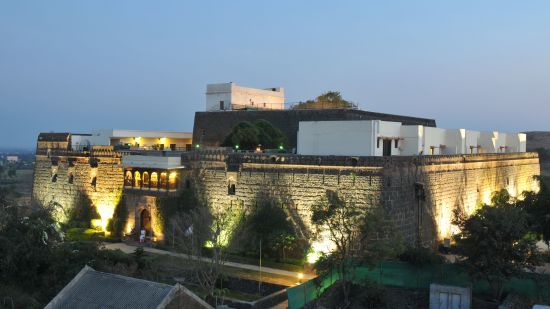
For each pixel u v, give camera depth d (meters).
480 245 41.47
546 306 35.19
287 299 45.94
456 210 58.62
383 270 45.47
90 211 74.19
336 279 46.31
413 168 56.38
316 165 56.41
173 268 54.72
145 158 66.69
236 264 56.72
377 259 43.69
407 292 44.06
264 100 103.12
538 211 53.84
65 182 77.88
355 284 44.94
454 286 40.91
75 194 76.31
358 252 45.50
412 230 55.50
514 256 41.12
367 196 53.12
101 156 73.31
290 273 53.41
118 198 70.62
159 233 65.88
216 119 90.31
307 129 61.47
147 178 66.94
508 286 42.59
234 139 74.81
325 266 45.53
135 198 68.31
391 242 45.09
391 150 61.50
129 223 68.94
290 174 58.12
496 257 40.97
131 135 90.44
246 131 75.00
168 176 64.62
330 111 78.75
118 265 47.75
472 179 70.50
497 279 41.22
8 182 159.25
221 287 51.19
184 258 56.91
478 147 81.56
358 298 43.59
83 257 47.16
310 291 44.72
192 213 59.19
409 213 55.31
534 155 96.75
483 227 41.62
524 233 42.38
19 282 43.75
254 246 59.03
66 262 45.69
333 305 43.41
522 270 42.25
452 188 64.81
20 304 39.38
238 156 62.03
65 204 77.38
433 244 59.47
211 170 64.00
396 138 62.16
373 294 42.81
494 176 78.12
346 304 42.97
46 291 43.38
